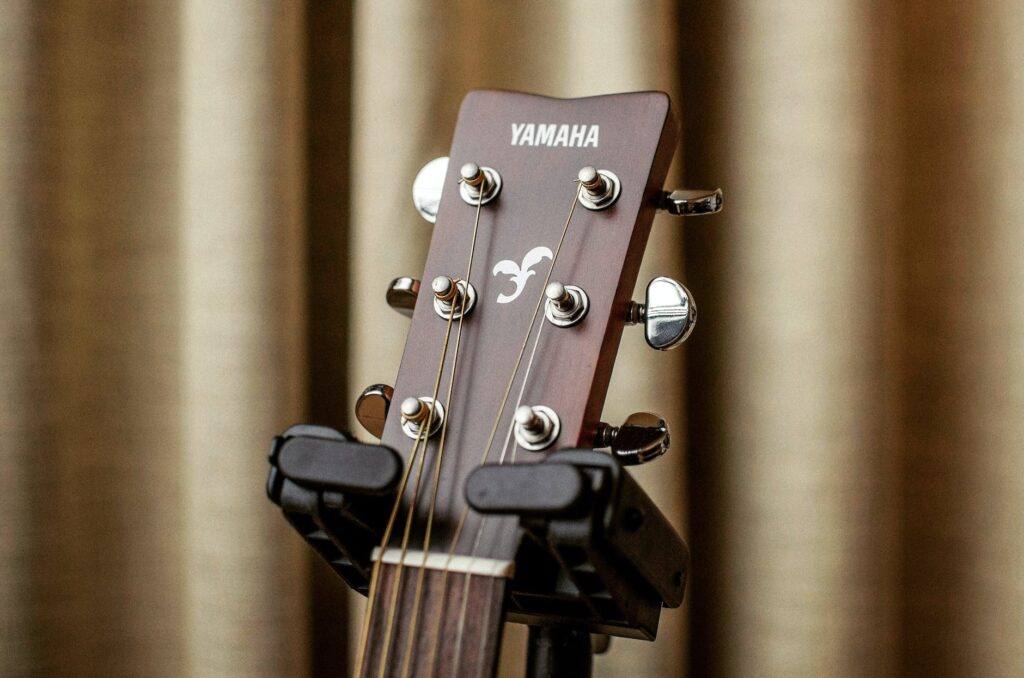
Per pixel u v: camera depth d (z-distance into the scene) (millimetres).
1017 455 900
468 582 757
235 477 908
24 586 896
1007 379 904
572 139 808
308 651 938
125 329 940
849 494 887
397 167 907
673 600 776
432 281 799
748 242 908
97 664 940
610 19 908
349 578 793
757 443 902
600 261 792
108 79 938
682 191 809
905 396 928
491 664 747
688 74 939
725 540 920
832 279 888
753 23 907
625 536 736
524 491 725
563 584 768
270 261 909
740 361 912
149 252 939
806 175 891
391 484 740
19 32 897
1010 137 905
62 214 913
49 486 903
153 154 939
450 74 909
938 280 925
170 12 938
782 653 893
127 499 941
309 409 960
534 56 944
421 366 795
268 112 909
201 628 913
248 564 908
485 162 812
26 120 898
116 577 940
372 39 911
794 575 891
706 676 935
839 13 889
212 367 909
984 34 913
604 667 913
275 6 909
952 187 920
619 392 909
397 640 756
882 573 891
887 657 893
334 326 968
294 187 918
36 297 900
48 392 903
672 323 785
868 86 889
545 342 788
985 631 909
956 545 918
